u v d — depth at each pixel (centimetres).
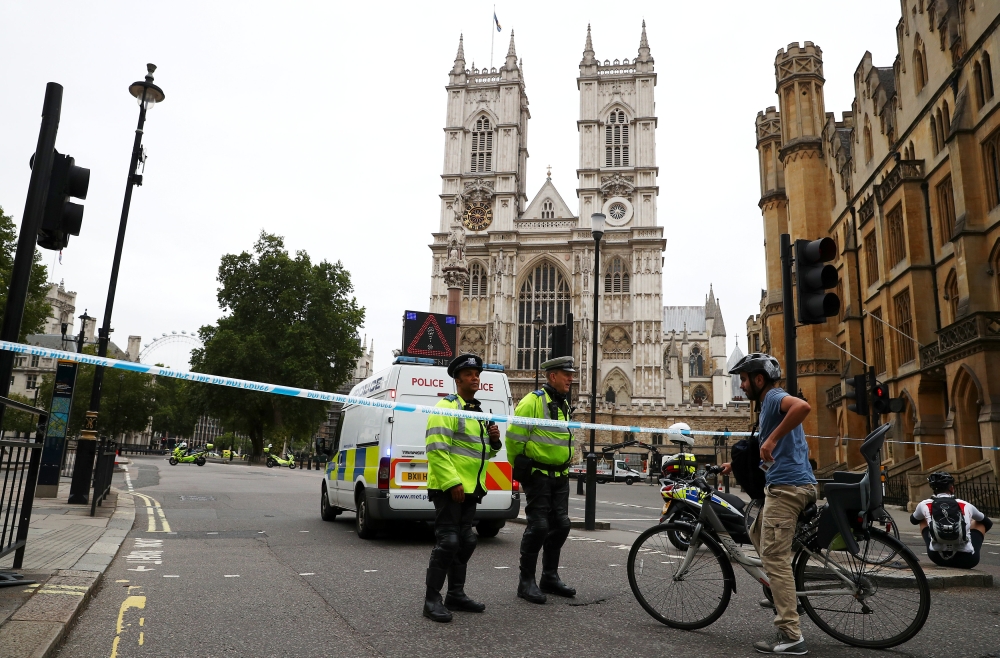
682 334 10394
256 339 5219
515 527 1343
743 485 535
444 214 7700
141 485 2292
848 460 2853
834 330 3306
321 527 1243
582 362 6975
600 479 4903
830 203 3397
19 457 592
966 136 2100
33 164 575
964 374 1992
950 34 2194
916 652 480
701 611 534
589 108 7675
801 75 3534
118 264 1586
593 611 591
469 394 612
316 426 5691
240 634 493
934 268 2367
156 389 7538
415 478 1050
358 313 5812
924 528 873
